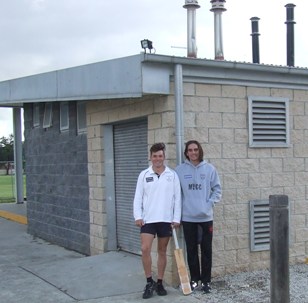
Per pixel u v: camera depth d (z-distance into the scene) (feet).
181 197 21.53
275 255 16.83
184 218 21.49
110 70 23.06
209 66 23.02
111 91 23.06
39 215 38.37
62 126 34.04
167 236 21.11
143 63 21.58
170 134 22.62
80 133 31.50
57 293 22.18
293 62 30.73
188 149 21.40
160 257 21.31
